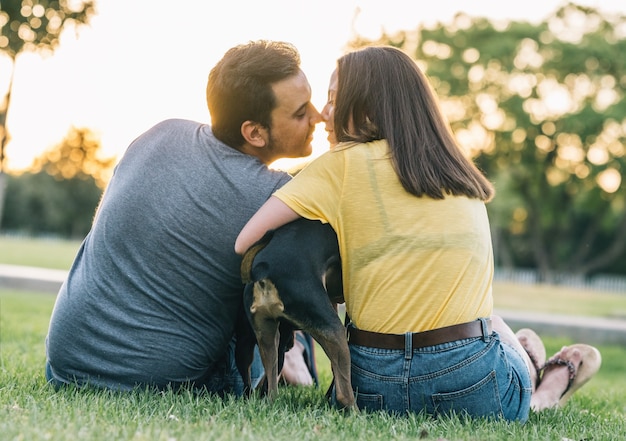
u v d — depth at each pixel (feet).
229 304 12.03
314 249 10.70
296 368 14.33
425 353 10.69
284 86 11.43
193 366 12.07
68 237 221.05
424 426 10.35
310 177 10.86
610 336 35.76
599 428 12.30
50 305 35.19
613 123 114.52
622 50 115.85
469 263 10.78
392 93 11.10
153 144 11.93
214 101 11.60
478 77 118.62
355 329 11.10
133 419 10.01
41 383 12.94
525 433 10.50
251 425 10.13
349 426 10.12
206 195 11.57
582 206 138.00
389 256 10.73
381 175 10.79
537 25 118.42
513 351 11.59
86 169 226.79
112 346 11.89
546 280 137.28
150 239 11.65
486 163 124.26
